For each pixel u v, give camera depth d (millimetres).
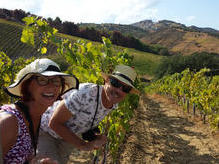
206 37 140875
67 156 2422
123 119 4426
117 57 5027
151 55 77688
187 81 12875
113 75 2066
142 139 7152
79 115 2090
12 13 73375
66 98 2041
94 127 2359
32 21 2652
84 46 3217
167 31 164750
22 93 1437
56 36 2936
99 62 3309
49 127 2158
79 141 2139
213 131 7848
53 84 1448
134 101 6242
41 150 2119
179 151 6332
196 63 49812
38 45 2736
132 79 2227
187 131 8445
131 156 5617
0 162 849
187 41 139375
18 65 7383
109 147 3949
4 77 5984
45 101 1445
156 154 6000
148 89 32438
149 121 10070
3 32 49438
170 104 16391
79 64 3094
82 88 2061
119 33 85688
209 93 9289
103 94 2113
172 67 51219
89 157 5152
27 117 1381
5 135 1190
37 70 1397
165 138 7480
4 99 6004
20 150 1288
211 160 5754
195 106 10945
